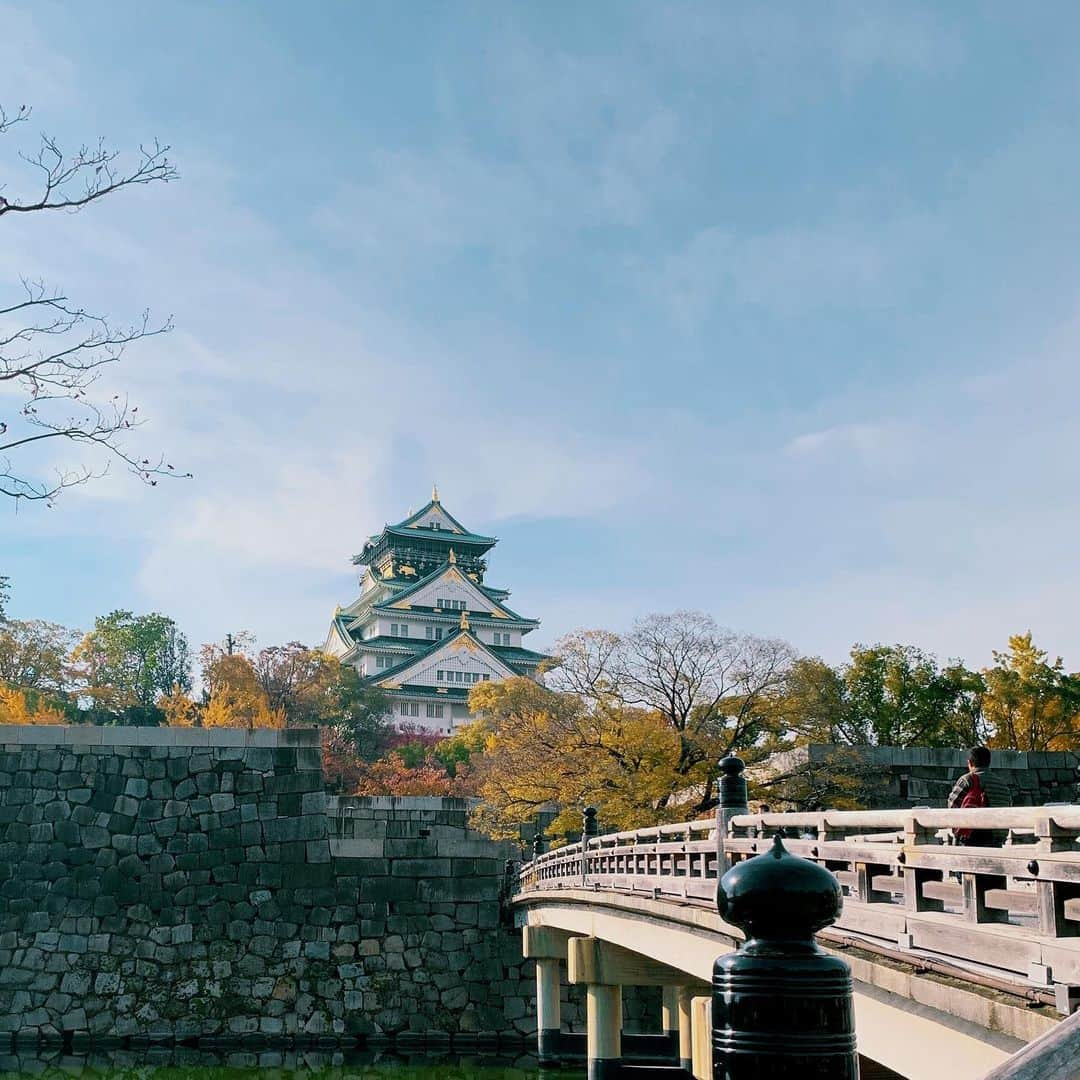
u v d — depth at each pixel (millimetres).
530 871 37531
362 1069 37562
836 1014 3514
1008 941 8273
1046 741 49156
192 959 40438
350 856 41906
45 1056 38906
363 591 154750
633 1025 40094
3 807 41219
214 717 76250
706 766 36750
